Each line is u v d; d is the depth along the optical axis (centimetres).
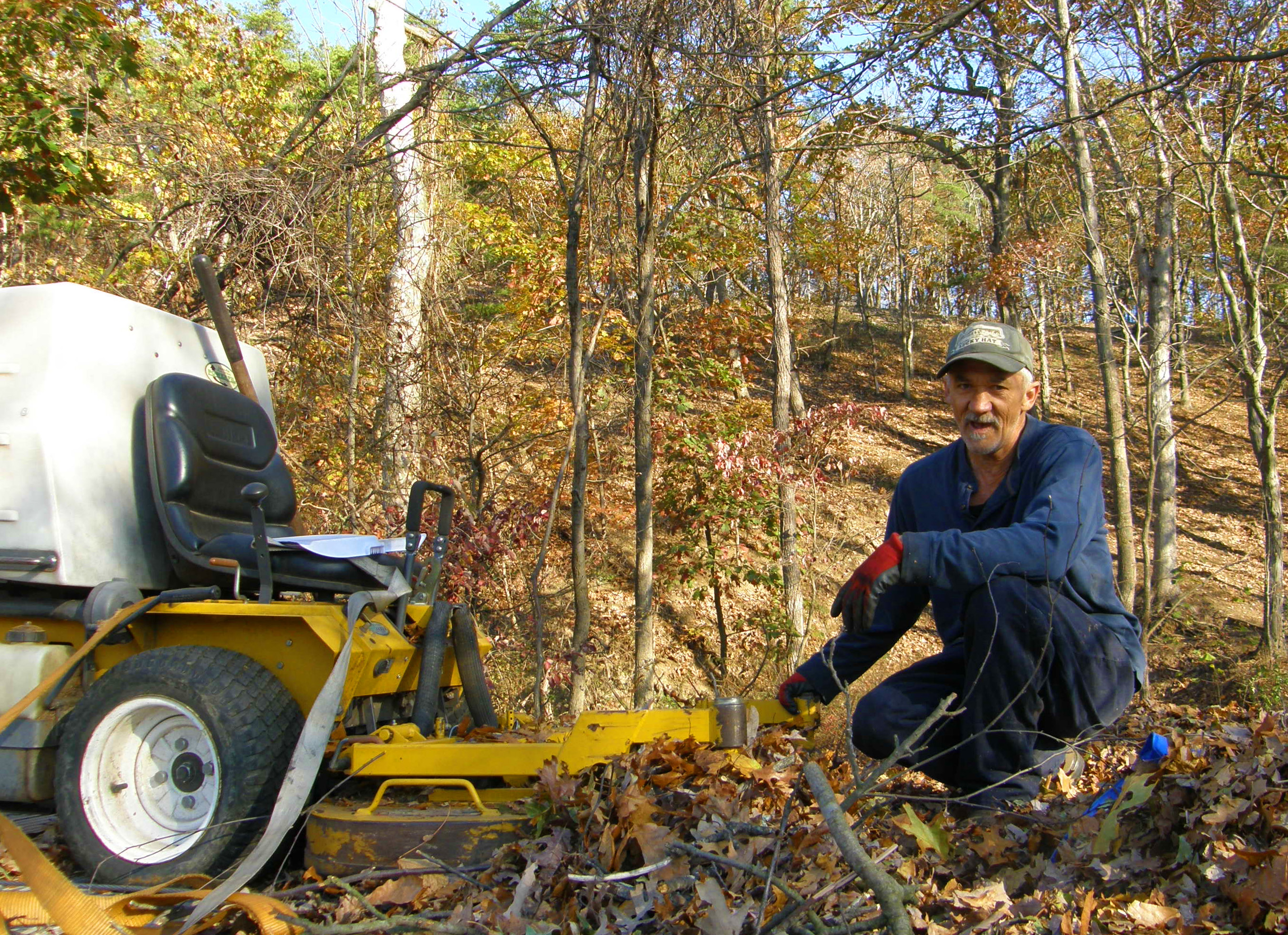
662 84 617
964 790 321
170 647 376
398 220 804
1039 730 329
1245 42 930
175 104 1038
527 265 946
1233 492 1595
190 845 347
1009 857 283
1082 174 993
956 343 335
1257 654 978
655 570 973
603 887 268
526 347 919
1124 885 265
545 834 314
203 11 1158
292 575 417
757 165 929
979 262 1697
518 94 631
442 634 409
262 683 363
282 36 1246
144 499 431
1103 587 331
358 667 374
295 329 769
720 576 986
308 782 310
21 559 392
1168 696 962
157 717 369
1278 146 1048
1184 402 1836
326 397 821
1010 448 337
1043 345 1709
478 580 716
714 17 598
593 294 851
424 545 679
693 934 245
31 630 407
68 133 782
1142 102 1009
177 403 425
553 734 402
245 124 1066
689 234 980
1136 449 1764
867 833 304
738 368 1036
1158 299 1123
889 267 2489
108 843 358
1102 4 966
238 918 279
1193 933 233
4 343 411
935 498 359
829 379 2091
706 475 928
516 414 868
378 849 317
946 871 280
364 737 359
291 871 367
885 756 344
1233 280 1277
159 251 787
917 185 1823
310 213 700
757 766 310
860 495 1309
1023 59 935
